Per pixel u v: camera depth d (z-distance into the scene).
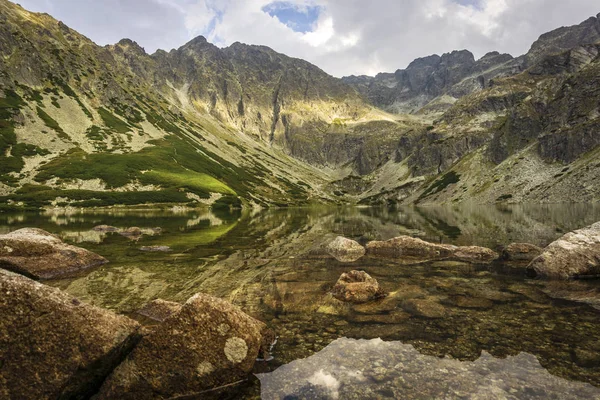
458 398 6.89
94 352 7.19
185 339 7.84
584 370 7.85
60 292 7.81
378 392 7.20
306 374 8.05
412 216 78.56
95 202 109.88
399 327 10.72
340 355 8.91
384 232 41.81
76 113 175.62
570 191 116.81
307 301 13.63
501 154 185.12
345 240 27.30
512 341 9.52
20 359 6.86
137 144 173.12
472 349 9.06
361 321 11.31
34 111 156.88
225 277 18.03
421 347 9.25
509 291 14.83
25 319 7.10
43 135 144.75
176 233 41.44
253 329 8.48
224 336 8.05
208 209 122.94
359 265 21.17
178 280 17.36
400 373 7.94
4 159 120.81
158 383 7.51
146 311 12.23
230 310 8.50
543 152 159.00
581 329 10.34
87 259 21.23
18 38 189.25
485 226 45.72
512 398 6.82
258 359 8.80
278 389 7.52
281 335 10.22
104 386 7.47
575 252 17.92
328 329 10.66
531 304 12.94
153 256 24.69
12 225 49.88
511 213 73.00
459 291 14.90
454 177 192.38
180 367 7.65
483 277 17.59
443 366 8.19
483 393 7.02
